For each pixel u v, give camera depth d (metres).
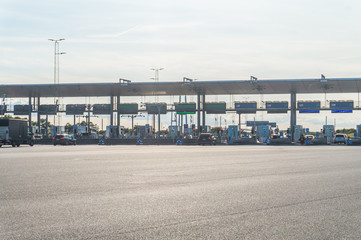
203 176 14.89
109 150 37.75
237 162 21.84
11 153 31.08
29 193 10.66
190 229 6.96
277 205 9.16
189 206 9.00
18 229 6.91
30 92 73.50
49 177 14.25
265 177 14.65
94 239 6.32
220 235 6.58
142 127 83.12
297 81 61.19
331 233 6.75
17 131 49.78
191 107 75.50
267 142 68.88
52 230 6.85
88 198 9.97
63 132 85.44
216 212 8.37
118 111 77.50
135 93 75.25
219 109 74.25
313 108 71.00
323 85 64.06
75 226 7.14
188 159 24.14
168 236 6.51
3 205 9.01
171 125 79.12
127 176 14.74
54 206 8.93
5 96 76.69
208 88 68.56
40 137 78.00
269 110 74.44
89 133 81.06
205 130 72.69
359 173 16.19
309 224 7.36
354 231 6.89
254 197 10.23
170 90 71.38
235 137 75.94
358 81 60.62
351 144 64.62
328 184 12.78
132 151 35.41
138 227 7.09
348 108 70.06
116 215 8.05
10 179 13.61
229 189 11.60
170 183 12.88
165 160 23.19
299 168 18.34
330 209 8.73
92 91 73.25
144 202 9.47
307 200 9.83
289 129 72.00
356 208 8.87
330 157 26.70
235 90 69.88
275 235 6.60
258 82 62.44
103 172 16.09
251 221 7.57
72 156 26.89
